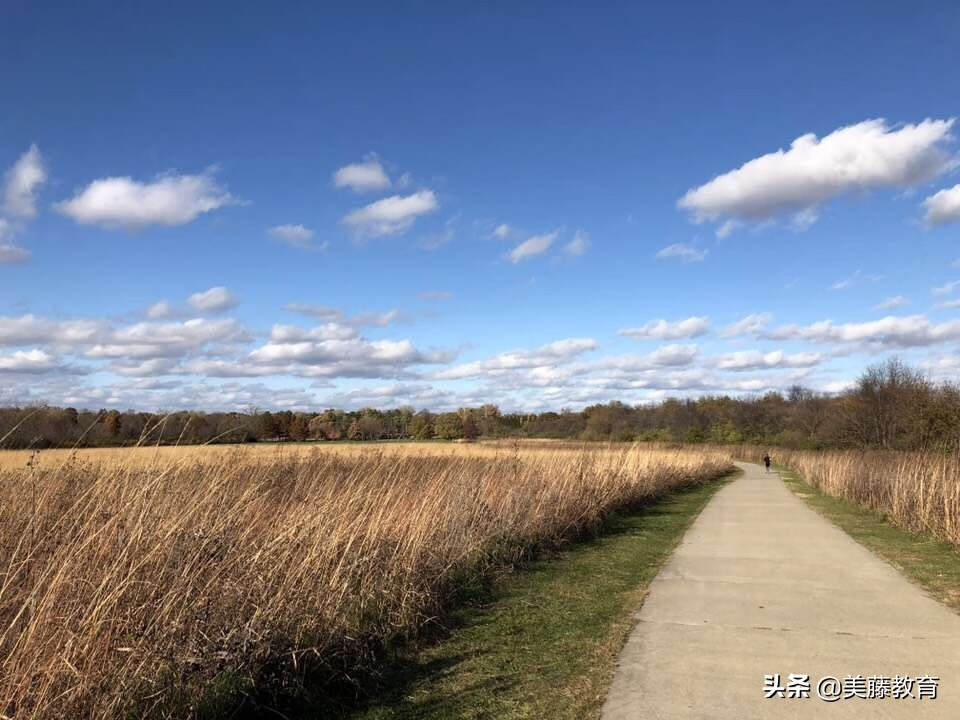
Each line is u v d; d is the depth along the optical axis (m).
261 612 5.23
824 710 4.73
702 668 5.64
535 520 11.73
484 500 11.37
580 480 15.28
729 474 45.00
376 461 12.05
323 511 7.33
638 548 12.20
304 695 5.07
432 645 6.50
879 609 7.61
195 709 4.38
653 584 9.09
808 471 33.78
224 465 7.32
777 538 13.45
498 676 5.59
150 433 7.01
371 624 6.29
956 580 9.16
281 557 5.96
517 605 7.99
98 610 4.26
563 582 9.27
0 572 4.71
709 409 94.81
